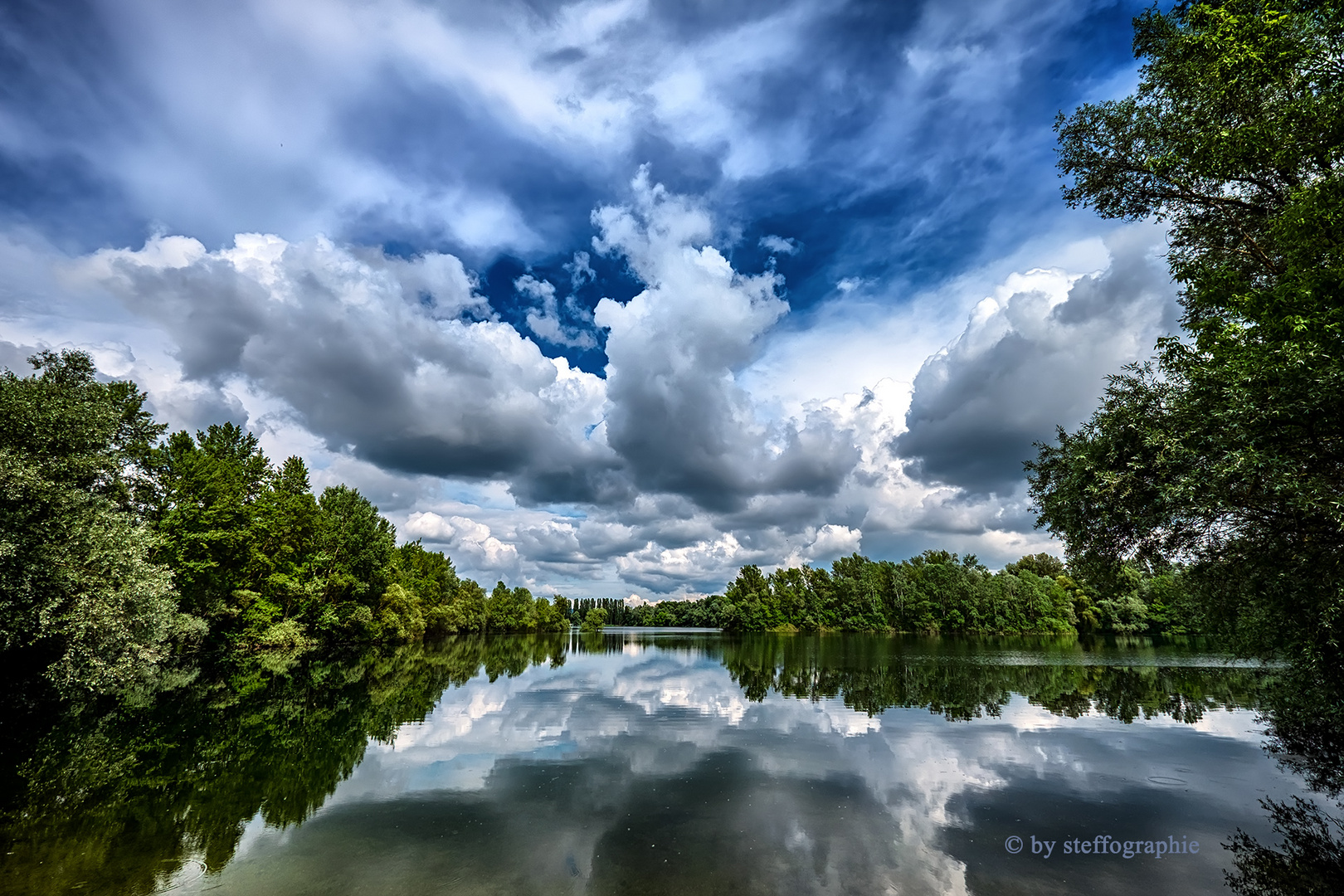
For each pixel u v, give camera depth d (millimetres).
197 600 46875
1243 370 11211
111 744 18781
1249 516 12852
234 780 14977
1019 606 104812
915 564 132250
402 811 12672
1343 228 11172
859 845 10914
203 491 48312
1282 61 11562
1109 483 13406
